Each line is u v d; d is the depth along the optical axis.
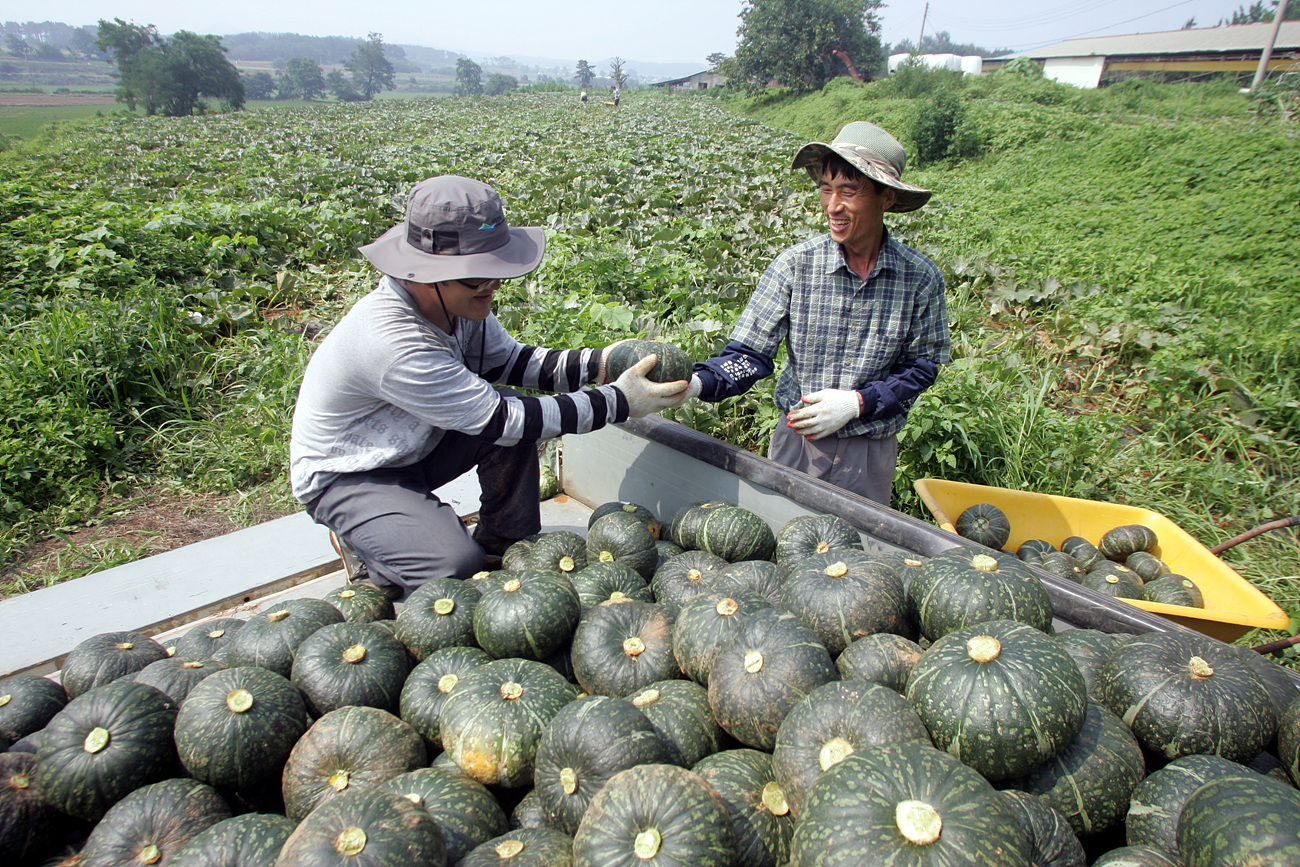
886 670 2.63
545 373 4.54
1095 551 4.82
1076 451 6.58
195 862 2.21
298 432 4.11
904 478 6.01
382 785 2.45
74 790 2.53
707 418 6.45
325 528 5.27
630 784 2.11
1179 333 9.23
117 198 18.09
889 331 4.26
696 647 2.88
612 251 10.98
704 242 12.96
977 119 31.03
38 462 6.30
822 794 2.00
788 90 70.50
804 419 4.17
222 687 2.72
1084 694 2.29
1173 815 2.21
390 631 3.30
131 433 7.10
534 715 2.68
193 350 8.29
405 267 3.42
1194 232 16.05
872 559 3.09
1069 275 12.13
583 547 4.19
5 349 7.34
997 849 1.80
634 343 4.29
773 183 20.80
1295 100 29.28
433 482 4.50
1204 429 7.50
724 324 7.83
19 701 2.99
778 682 2.54
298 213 14.76
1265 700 2.44
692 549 4.20
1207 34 63.03
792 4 68.69
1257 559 5.74
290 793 2.57
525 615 3.06
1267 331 9.58
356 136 42.75
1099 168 24.05
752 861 2.25
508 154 30.81
